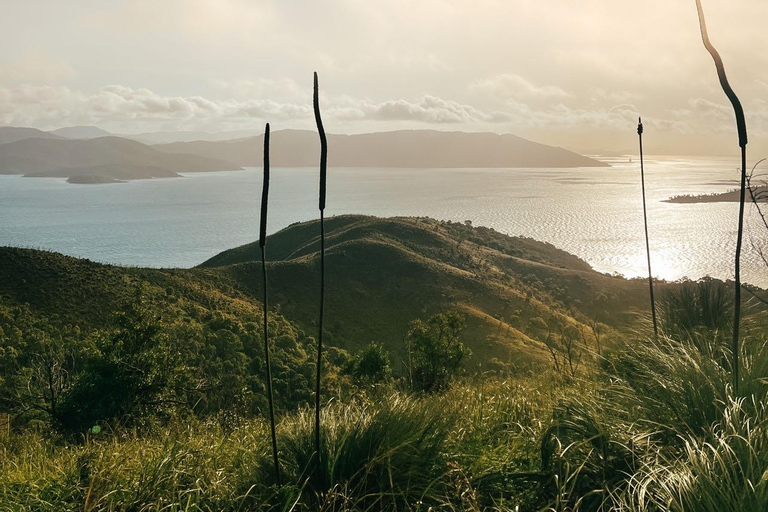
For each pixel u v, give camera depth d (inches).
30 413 590.9
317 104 117.0
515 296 4493.1
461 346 920.3
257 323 3186.5
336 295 4562.0
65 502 110.9
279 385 1782.7
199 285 3858.3
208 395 544.7
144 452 144.6
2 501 111.8
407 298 4574.3
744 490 80.3
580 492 107.1
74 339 2413.9
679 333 202.1
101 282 3127.5
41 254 3282.5
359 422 130.9
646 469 101.4
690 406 121.9
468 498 102.4
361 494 116.5
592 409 131.2
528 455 129.6
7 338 2097.7
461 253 6146.7
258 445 154.2
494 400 184.2
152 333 740.0
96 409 609.6
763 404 112.0
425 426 129.0
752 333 197.0
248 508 110.4
